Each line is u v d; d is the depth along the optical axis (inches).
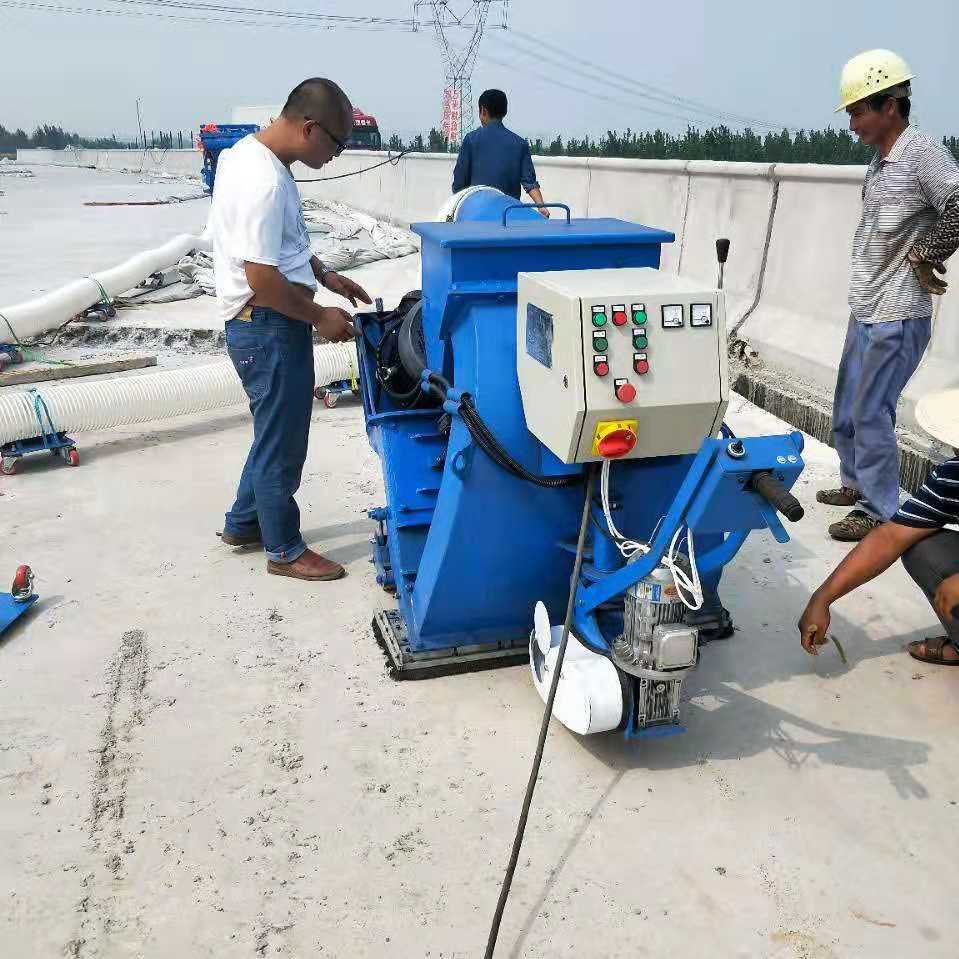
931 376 188.5
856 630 129.8
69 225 698.8
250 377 133.1
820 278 237.3
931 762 102.1
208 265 385.1
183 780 98.9
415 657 119.2
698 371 86.8
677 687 97.0
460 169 247.0
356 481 186.7
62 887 84.6
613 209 356.2
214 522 165.9
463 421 100.6
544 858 88.2
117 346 297.6
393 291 389.4
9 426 185.6
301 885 85.0
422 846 89.7
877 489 153.1
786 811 94.7
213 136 791.7
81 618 132.4
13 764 101.2
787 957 77.5
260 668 120.1
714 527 87.4
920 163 132.7
